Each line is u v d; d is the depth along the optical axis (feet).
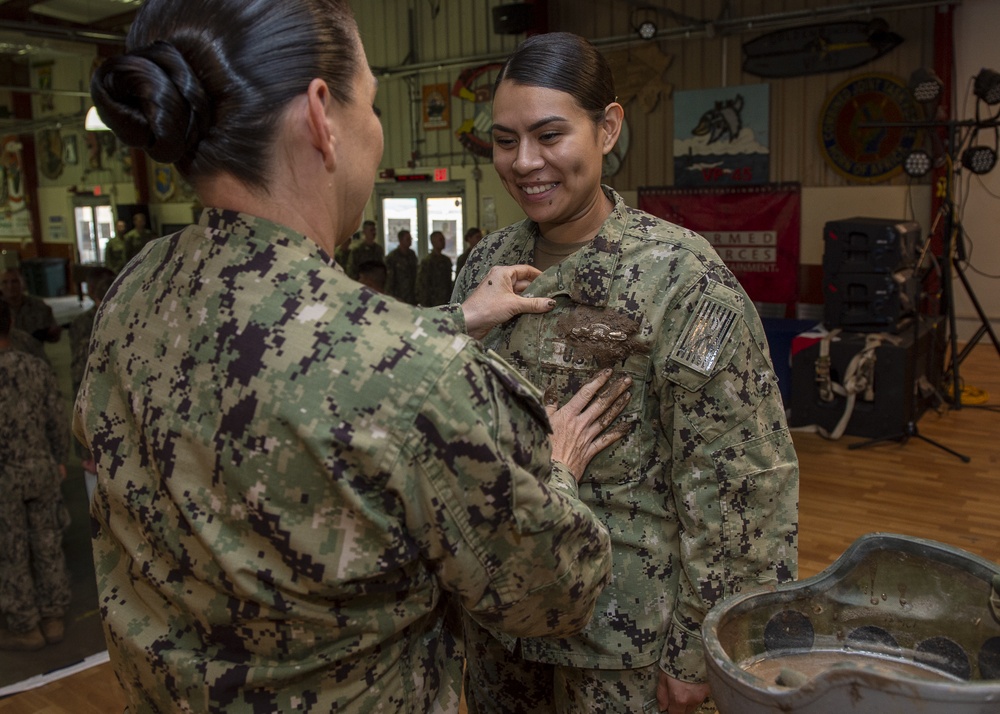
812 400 18.03
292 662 2.39
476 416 2.27
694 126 30.27
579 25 32.73
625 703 4.24
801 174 28.63
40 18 35.22
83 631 9.93
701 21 29.19
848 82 27.25
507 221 35.88
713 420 3.88
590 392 3.97
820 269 28.60
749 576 3.94
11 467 9.34
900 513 13.43
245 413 2.23
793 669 2.83
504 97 4.04
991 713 2.05
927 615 2.85
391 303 2.34
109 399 2.60
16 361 9.56
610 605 4.16
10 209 59.36
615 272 4.06
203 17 2.30
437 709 2.78
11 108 52.95
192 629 2.49
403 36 37.55
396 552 2.29
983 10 25.08
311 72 2.37
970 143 21.83
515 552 2.45
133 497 2.49
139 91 2.22
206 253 2.44
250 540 2.29
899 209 26.94
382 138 2.69
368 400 2.20
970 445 16.83
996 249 25.91
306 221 2.49
